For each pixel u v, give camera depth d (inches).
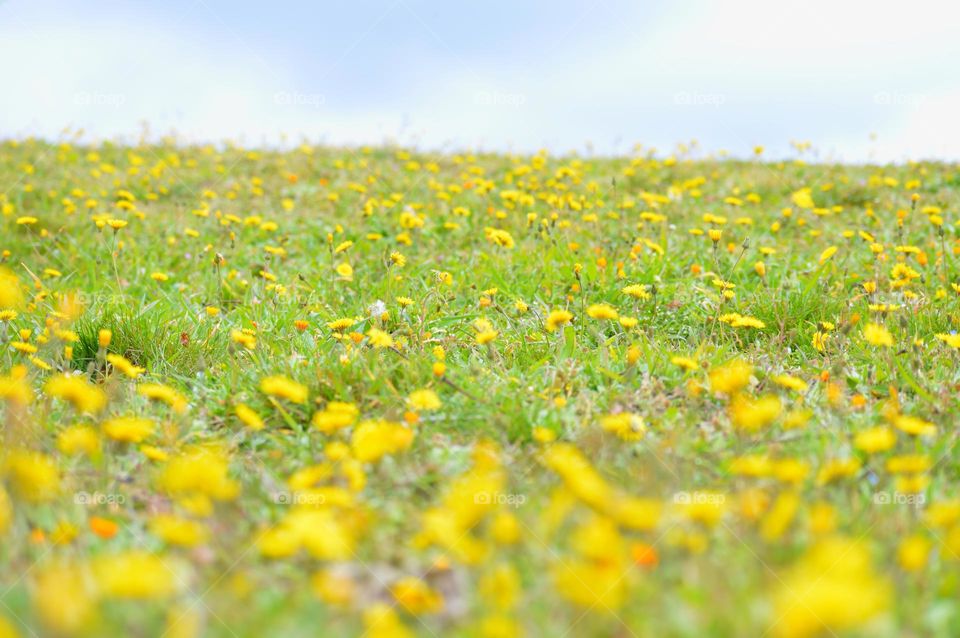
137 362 150.8
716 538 74.3
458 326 163.3
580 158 449.7
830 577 55.5
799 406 119.4
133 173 377.1
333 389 123.3
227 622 62.1
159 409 122.7
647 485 83.7
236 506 81.6
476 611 64.8
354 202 323.9
